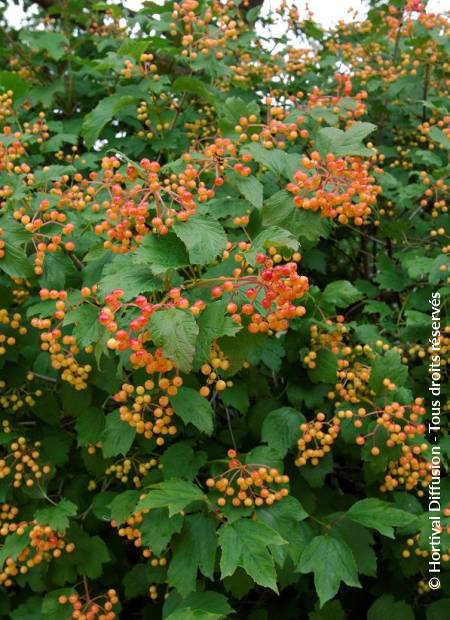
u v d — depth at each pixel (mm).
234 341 521
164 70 935
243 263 526
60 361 605
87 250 655
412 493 736
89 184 693
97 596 649
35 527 604
